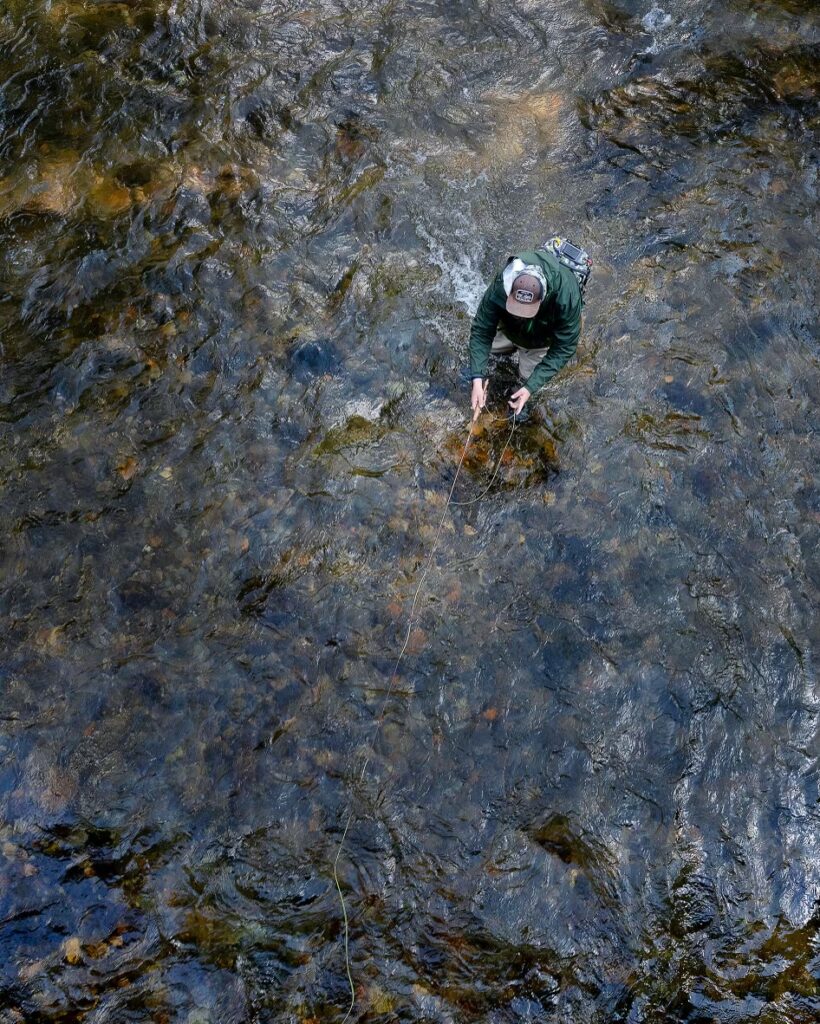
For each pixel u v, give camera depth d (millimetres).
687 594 4859
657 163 6547
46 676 4434
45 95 6512
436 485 5090
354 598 4738
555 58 7133
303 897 4023
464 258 5965
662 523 5051
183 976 3814
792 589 4918
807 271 6062
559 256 4543
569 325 4586
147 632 4578
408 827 4203
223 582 4738
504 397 5402
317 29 7090
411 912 4020
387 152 6430
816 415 5500
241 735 4355
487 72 7004
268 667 4527
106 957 3830
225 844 4113
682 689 4594
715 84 7059
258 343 5496
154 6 7086
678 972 3953
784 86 7090
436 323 5656
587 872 4141
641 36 7336
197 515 4914
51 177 6121
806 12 7594
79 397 5246
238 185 6160
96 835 4086
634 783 4359
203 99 6559
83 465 5031
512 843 4191
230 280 5723
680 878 4152
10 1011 3695
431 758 4367
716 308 5844
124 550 4789
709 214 6281
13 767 4207
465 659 4617
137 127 6387
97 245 5805
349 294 5738
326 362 5465
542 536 4977
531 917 4031
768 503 5164
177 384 5320
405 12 7301
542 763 4387
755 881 4164
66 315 5539
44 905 3912
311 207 6105
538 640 4691
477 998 3852
